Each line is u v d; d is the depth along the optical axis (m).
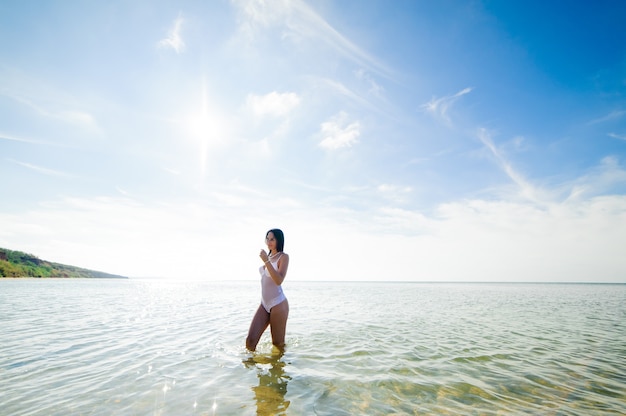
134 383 4.37
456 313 14.62
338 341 7.56
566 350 7.10
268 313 6.62
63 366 5.16
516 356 6.48
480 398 4.15
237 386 4.31
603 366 5.79
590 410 3.80
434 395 4.22
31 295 21.75
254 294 30.12
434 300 24.27
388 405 3.83
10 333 7.96
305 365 5.41
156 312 13.15
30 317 10.91
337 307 17.20
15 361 5.43
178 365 5.26
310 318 12.00
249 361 5.56
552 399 4.16
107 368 5.06
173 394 3.98
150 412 3.44
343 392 4.21
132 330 8.56
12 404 3.62
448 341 7.90
